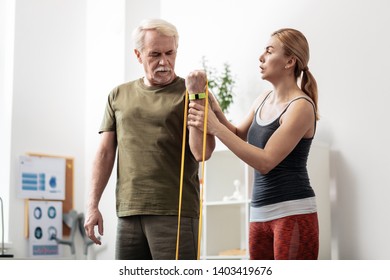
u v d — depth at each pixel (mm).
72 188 5504
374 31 3777
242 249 4246
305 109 2141
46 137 5359
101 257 5312
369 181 3707
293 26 4191
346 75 3879
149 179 2127
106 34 5523
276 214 2107
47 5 5492
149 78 2193
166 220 2105
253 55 4414
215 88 4598
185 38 4906
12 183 5062
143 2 5293
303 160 2180
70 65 5609
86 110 5684
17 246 5031
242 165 4297
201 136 2055
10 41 5258
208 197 4121
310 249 2100
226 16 4633
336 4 3973
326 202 3758
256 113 2277
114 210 5234
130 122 2182
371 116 3740
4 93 5219
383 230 3617
